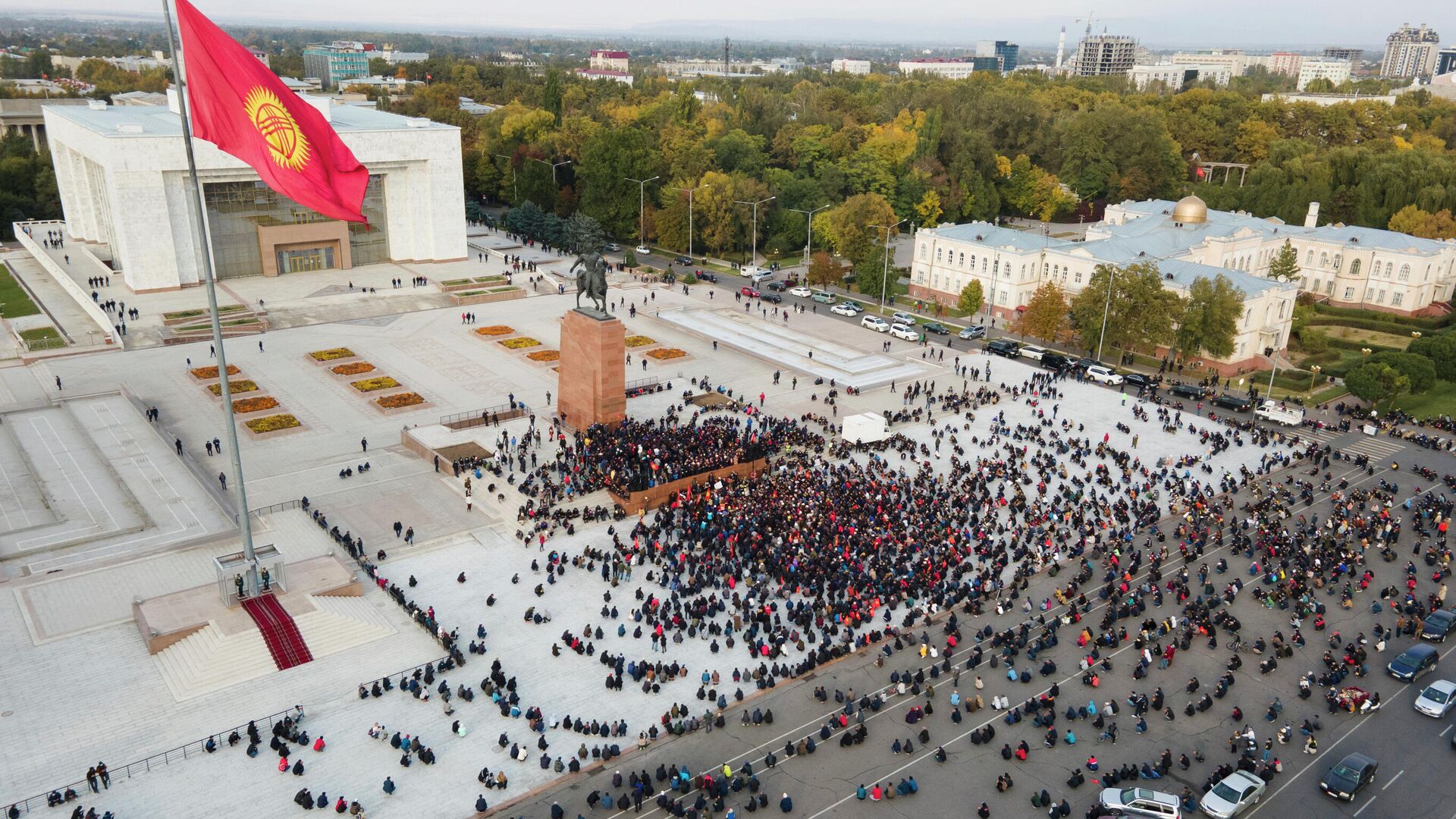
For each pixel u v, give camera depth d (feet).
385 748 175.32
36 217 637.30
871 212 536.83
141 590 220.84
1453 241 500.74
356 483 279.08
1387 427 345.72
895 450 314.76
